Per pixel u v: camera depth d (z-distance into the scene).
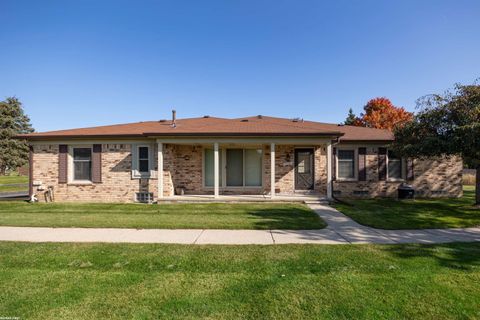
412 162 14.01
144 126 15.12
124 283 3.96
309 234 6.75
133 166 12.89
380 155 13.95
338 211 9.98
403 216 8.97
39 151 13.12
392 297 3.53
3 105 40.84
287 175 13.98
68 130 14.19
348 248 5.55
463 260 4.81
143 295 3.61
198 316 3.14
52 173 13.09
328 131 11.77
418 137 10.66
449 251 5.32
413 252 5.26
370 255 5.10
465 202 12.26
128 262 4.79
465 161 11.15
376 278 4.07
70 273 4.31
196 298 3.53
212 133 11.74
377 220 8.33
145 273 4.31
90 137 12.83
